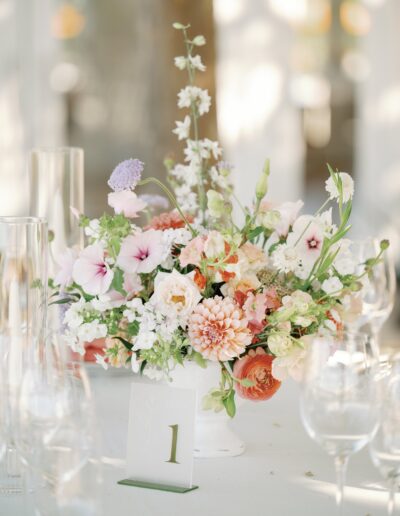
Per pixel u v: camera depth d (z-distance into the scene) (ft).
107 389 7.50
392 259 7.80
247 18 19.38
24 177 20.51
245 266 5.86
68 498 4.39
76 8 21.24
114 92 21.67
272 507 5.32
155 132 17.49
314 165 20.27
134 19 21.48
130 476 5.76
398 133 20.11
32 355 4.66
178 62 6.88
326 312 6.14
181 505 5.34
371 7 19.94
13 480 5.32
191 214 6.86
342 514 4.78
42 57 20.71
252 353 5.94
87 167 21.95
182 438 5.67
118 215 5.98
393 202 20.21
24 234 5.71
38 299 5.79
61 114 21.17
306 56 19.75
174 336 5.79
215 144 6.82
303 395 4.77
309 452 6.30
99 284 5.91
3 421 5.29
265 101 19.52
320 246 6.08
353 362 4.70
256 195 6.13
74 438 4.39
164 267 5.99
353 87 20.18
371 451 4.88
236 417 7.06
